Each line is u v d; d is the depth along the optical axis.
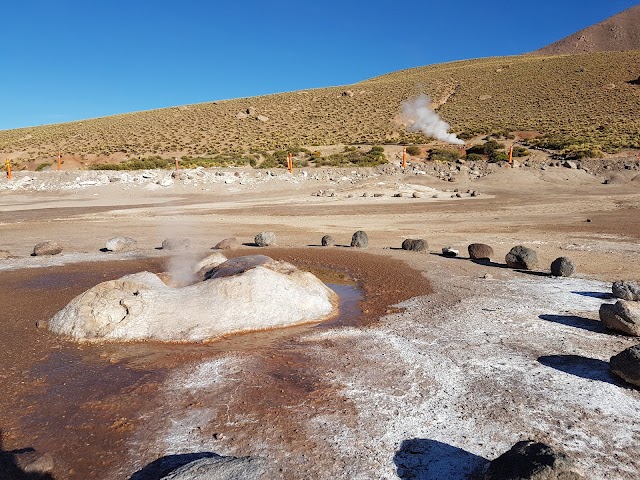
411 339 6.35
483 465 3.68
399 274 10.37
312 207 23.92
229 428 4.25
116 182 30.56
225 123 58.62
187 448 3.96
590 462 3.69
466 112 57.69
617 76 60.75
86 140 51.47
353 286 9.61
